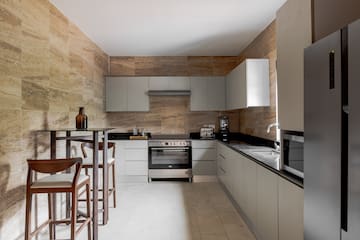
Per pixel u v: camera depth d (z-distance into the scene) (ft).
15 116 7.84
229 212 11.71
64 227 10.19
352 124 3.58
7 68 7.45
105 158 10.49
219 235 9.43
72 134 12.05
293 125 6.40
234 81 15.33
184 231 9.78
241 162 10.96
